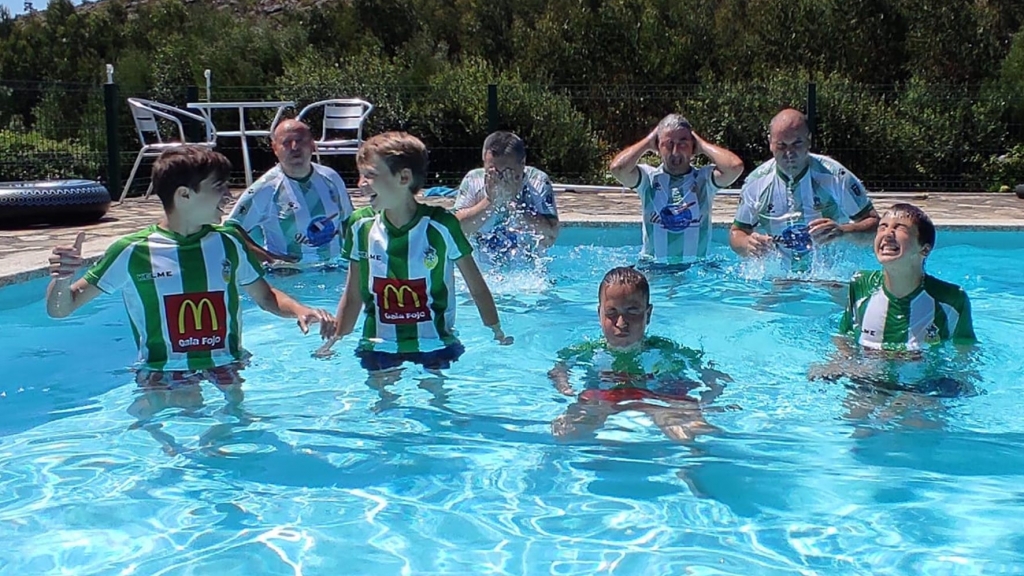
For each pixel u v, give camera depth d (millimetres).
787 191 5895
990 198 11359
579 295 5559
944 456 3018
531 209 6000
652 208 6207
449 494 2777
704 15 16891
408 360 3982
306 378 3834
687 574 2307
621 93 14859
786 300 5273
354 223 4094
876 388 3611
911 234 3832
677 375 3770
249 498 2764
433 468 2959
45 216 8555
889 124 13000
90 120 12992
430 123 13719
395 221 4035
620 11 16188
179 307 3764
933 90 13469
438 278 4086
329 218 6160
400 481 2867
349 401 3566
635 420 3338
